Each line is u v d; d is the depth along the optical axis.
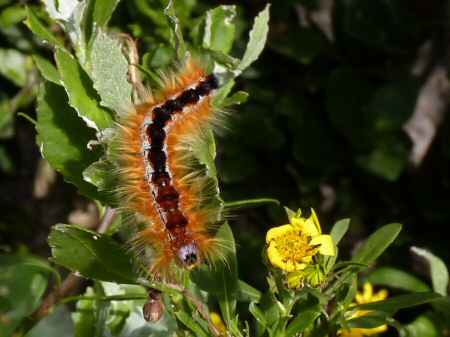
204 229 0.38
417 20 0.69
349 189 0.72
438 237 0.71
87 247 0.39
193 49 0.43
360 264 0.39
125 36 0.44
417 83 0.68
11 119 0.71
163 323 0.43
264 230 0.72
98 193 0.40
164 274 0.37
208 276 0.40
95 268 0.39
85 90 0.39
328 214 0.73
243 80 0.71
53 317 0.46
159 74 0.41
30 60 0.70
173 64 0.41
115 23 0.61
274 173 0.72
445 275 0.45
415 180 0.72
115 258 0.39
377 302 0.38
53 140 0.40
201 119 0.39
